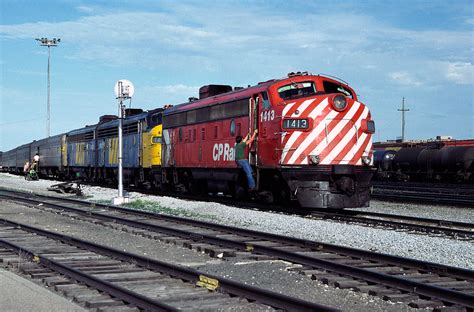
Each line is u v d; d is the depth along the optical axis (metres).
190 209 21.77
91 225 17.52
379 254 10.76
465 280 9.20
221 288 8.38
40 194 32.16
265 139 19.83
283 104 18.92
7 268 10.64
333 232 14.82
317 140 18.80
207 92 26.28
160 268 9.91
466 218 19.41
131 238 14.59
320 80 20.03
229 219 18.36
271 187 20.83
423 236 14.46
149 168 32.69
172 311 6.93
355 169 19.00
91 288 8.72
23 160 75.31
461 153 43.78
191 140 26.11
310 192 18.62
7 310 7.21
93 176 45.31
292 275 9.84
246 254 11.68
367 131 19.47
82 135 47.97
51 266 10.17
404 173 49.44
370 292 8.44
